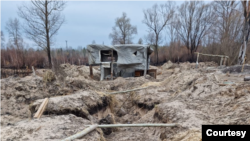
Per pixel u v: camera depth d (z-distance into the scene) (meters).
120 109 9.38
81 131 4.25
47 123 4.72
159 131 5.57
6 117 6.07
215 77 8.45
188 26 33.75
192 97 6.93
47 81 8.40
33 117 5.26
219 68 14.63
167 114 5.72
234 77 10.20
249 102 4.48
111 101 9.27
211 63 23.52
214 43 26.16
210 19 31.45
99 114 7.52
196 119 4.80
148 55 17.33
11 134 3.97
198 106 5.84
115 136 6.31
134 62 15.59
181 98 7.16
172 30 36.75
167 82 11.23
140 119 7.63
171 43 37.06
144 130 6.42
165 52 39.72
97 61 16.56
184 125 4.55
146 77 14.97
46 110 5.85
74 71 18.53
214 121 4.40
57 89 8.24
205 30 32.75
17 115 6.41
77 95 7.34
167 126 4.77
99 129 5.44
